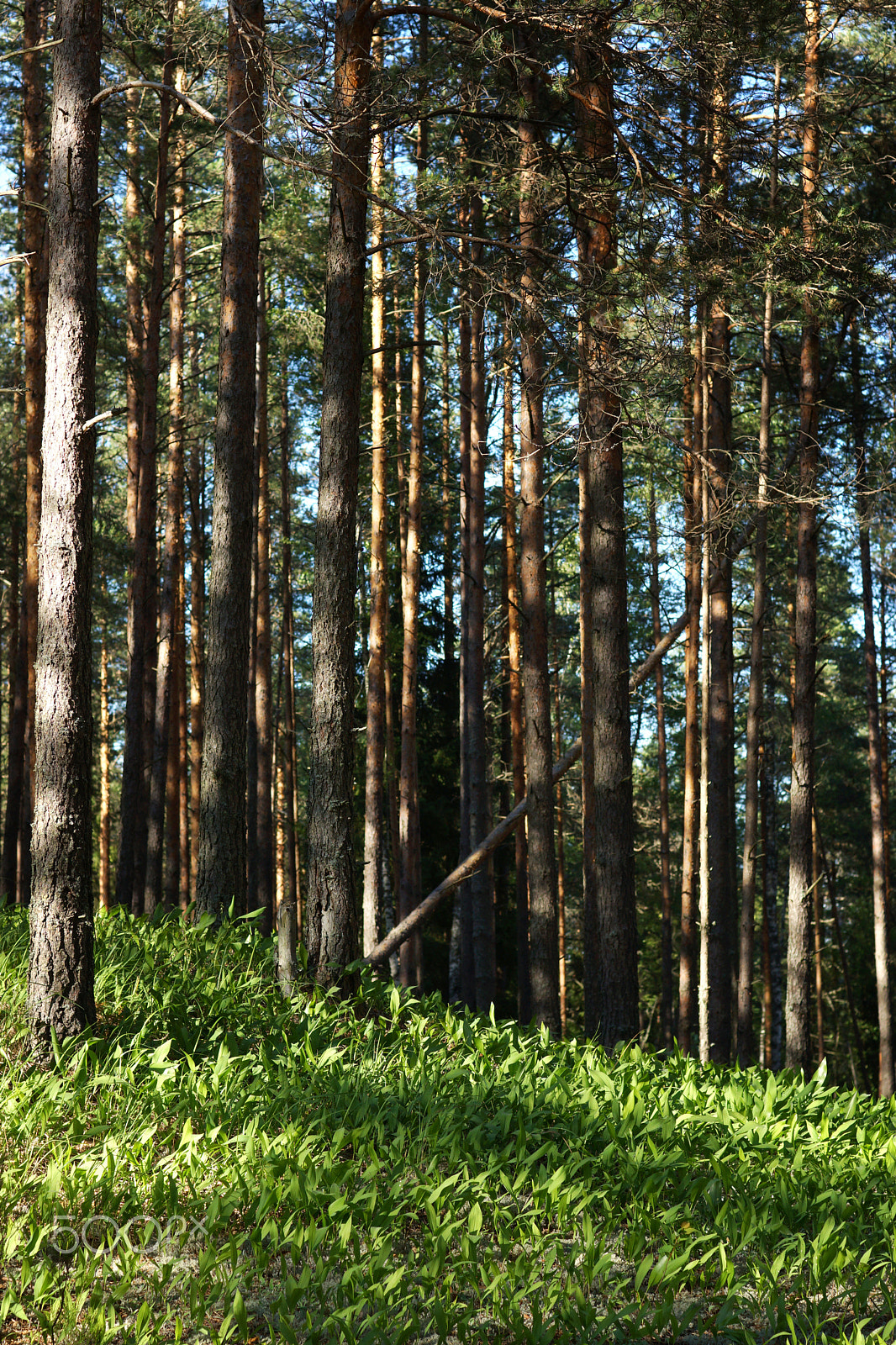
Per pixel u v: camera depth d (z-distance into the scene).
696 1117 6.05
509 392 17.42
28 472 15.24
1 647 30.31
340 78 8.58
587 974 14.38
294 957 7.87
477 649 16.12
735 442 14.52
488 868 15.76
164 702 17.73
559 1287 4.11
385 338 19.08
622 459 9.61
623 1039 9.22
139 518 14.99
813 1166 5.75
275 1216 4.64
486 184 8.94
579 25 8.45
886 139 11.74
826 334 13.17
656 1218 4.73
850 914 32.03
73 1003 6.18
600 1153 5.29
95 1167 4.79
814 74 11.47
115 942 8.44
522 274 9.21
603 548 9.55
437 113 8.69
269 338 21.38
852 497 11.72
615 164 9.01
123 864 14.53
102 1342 3.80
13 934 8.87
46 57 15.96
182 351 19.58
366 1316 3.97
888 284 9.55
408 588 17.77
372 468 17.25
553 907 11.18
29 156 15.12
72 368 6.39
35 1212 4.50
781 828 31.59
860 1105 7.47
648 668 13.32
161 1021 6.68
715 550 11.50
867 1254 4.53
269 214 17.16
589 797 14.70
